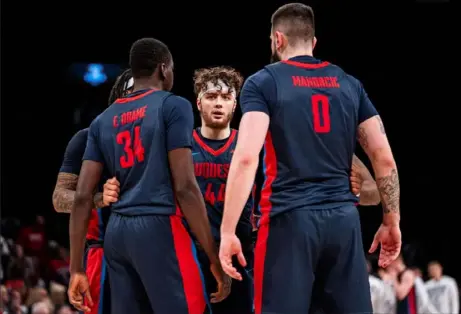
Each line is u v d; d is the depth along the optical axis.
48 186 23.38
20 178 23.31
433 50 22.23
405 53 22.20
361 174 5.51
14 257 14.64
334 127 4.96
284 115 4.91
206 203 6.21
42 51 22.69
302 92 4.95
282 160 4.92
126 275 5.23
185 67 21.48
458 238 24.03
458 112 23.02
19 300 12.60
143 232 5.05
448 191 24.03
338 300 4.91
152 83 5.48
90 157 5.41
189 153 5.13
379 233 5.22
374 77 22.36
